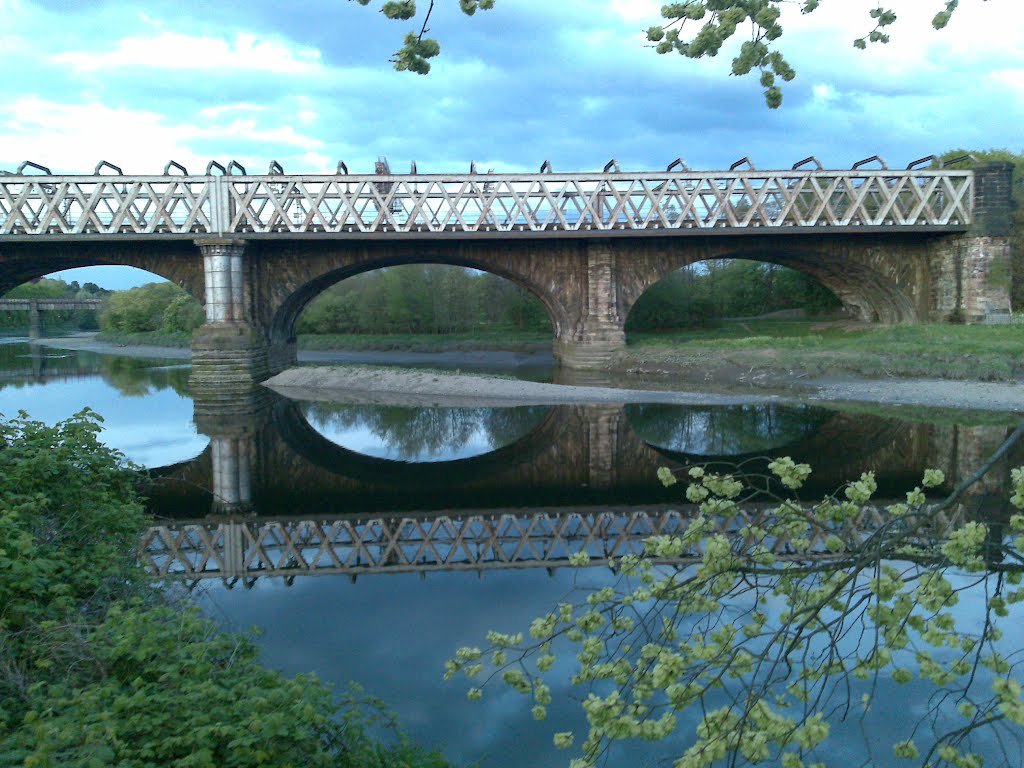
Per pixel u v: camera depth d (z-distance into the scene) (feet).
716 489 16.35
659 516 55.83
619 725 12.34
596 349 138.72
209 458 80.02
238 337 125.18
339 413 110.63
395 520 57.00
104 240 123.34
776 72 16.98
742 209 148.56
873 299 155.02
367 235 124.67
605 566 43.70
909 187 135.64
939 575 13.48
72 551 31.37
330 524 55.88
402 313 233.55
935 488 59.16
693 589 15.15
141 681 20.29
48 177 123.13
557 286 140.67
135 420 102.17
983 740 23.54
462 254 137.90
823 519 16.47
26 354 242.78
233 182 125.39
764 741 11.52
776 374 119.34
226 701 19.66
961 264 132.77
